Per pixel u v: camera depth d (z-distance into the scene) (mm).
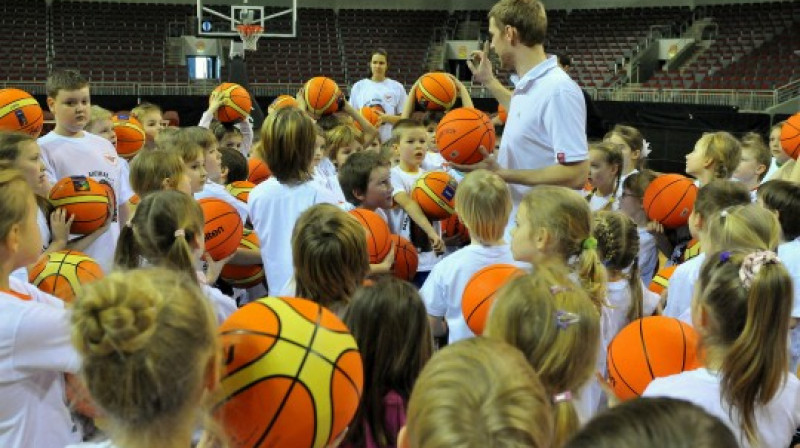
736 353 1725
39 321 1672
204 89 15945
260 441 1464
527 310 1562
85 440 1892
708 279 1861
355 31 19594
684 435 783
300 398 1461
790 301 1750
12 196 1754
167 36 18312
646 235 3973
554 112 2877
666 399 850
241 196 4227
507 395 997
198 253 2334
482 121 3188
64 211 2990
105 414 1183
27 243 1811
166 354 1146
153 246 2244
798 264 2754
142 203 2293
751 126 10430
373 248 3207
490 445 950
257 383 1451
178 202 2285
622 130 4969
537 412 1001
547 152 3014
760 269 1742
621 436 792
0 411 1664
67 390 1824
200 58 18250
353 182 3707
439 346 3455
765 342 1719
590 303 1630
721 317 1799
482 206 2672
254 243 3674
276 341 1496
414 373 1829
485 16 20109
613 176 4207
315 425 1480
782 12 18016
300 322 1548
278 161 3088
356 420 1792
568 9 20281
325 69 18391
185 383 1173
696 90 14805
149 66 17438
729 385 1724
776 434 1786
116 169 3922
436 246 3736
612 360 2221
